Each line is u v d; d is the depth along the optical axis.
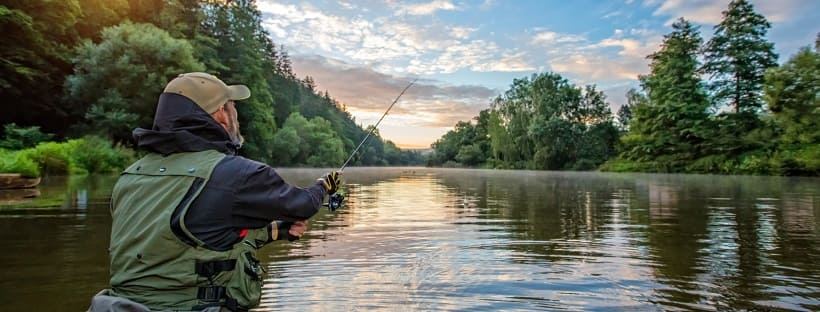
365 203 7.47
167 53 23.53
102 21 25.86
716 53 31.02
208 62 33.06
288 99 60.28
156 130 1.42
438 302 2.34
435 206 7.00
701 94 31.06
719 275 2.87
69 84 21.95
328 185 1.63
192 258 1.28
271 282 2.68
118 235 1.33
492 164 59.03
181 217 1.26
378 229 4.66
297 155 50.75
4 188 8.81
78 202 6.65
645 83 35.28
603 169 38.81
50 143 15.56
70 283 2.60
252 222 1.38
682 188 11.80
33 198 7.24
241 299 1.35
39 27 21.11
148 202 1.31
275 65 60.75
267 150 41.38
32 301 2.29
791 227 4.80
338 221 5.27
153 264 1.28
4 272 2.82
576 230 4.63
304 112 72.69
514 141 53.69
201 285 1.29
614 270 2.99
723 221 5.27
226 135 1.48
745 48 29.84
